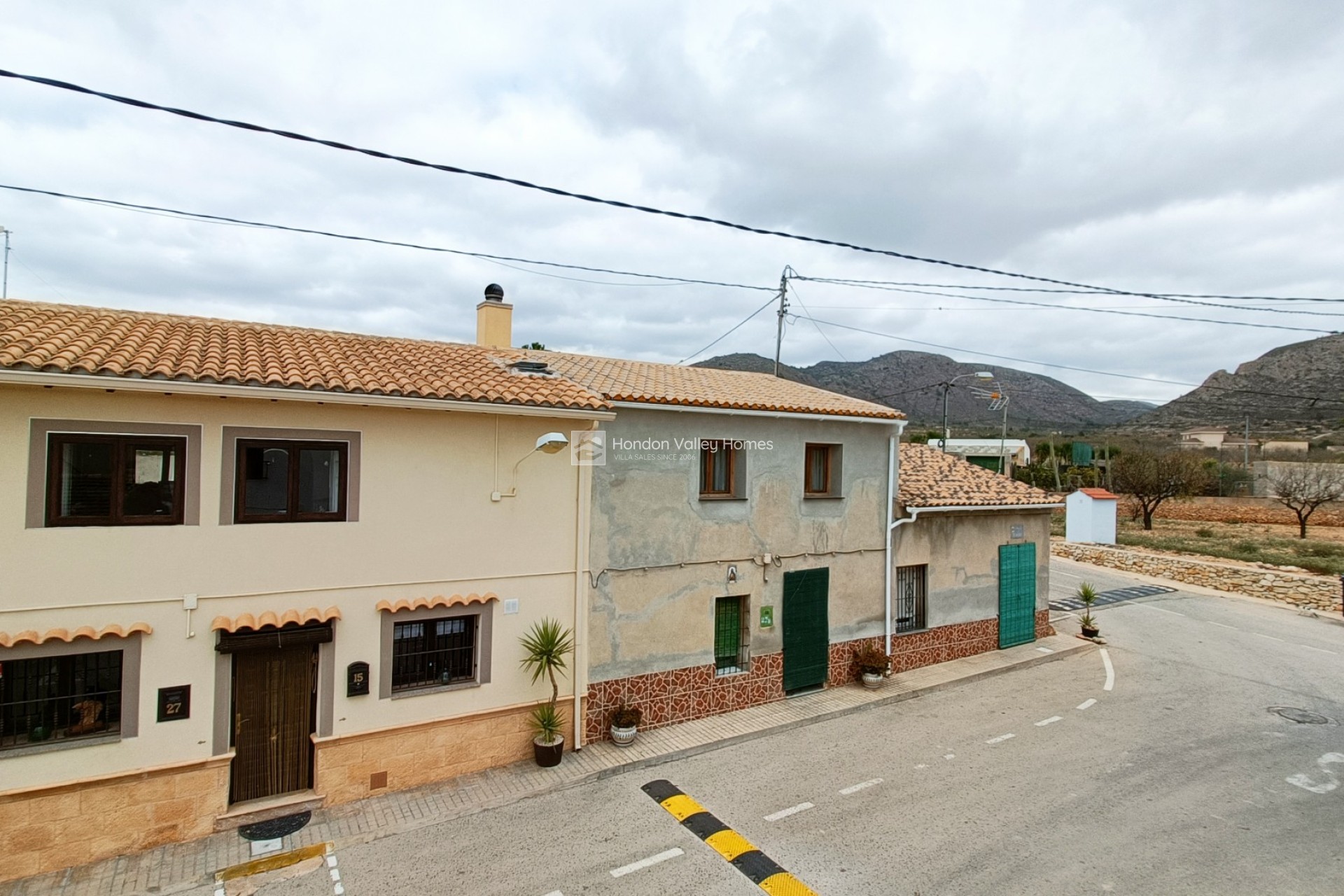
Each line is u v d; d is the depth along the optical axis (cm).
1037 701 1305
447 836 804
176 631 772
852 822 852
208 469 787
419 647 931
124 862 739
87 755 730
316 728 855
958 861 768
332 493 870
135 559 751
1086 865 762
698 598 1166
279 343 997
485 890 708
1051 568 2853
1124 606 2194
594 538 1055
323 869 737
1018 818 866
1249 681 1441
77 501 733
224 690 800
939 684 1373
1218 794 930
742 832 827
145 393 748
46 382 682
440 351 1180
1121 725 1184
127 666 749
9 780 698
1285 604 2223
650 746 1050
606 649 1072
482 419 955
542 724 979
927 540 1496
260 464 824
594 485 1055
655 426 1114
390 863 750
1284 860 774
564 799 897
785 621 1270
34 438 705
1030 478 4756
